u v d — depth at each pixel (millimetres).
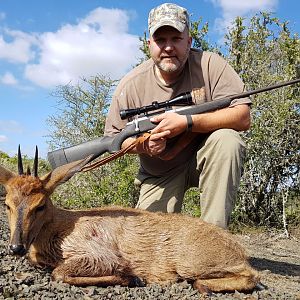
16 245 1185
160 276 1330
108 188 2824
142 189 1792
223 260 1310
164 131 1497
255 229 2998
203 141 1599
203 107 1541
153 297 1177
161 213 1426
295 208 3186
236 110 1552
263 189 3104
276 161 3068
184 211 2748
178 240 1334
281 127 2979
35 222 1256
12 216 1244
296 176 3109
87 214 1376
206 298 1201
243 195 3055
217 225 1494
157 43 1588
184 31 1576
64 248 1300
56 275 1248
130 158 2871
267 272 1791
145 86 1699
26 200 1244
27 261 1370
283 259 2223
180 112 1531
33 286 1169
